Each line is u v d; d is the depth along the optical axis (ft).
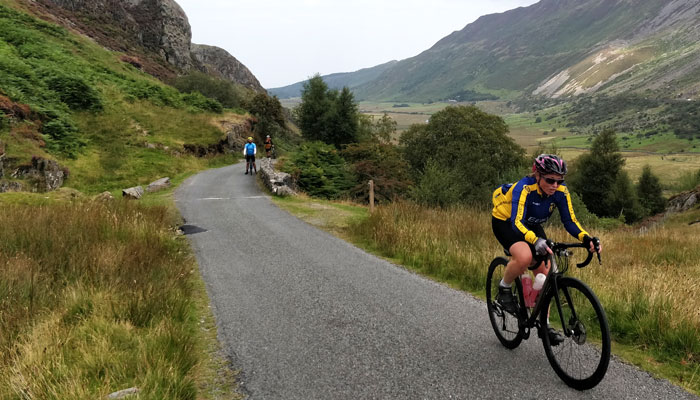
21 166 55.42
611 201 193.98
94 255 20.18
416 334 14.38
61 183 61.77
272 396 10.67
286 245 29.14
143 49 216.13
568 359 10.81
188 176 75.77
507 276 12.41
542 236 12.64
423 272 22.80
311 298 18.49
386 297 18.49
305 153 73.20
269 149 93.35
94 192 62.34
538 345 13.20
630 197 188.96
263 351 13.39
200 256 26.55
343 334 14.56
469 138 159.53
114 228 26.40
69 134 74.54
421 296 18.61
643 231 51.37
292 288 19.97
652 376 11.13
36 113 74.08
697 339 12.44
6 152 56.29
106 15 211.20
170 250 25.72
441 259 23.50
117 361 11.25
